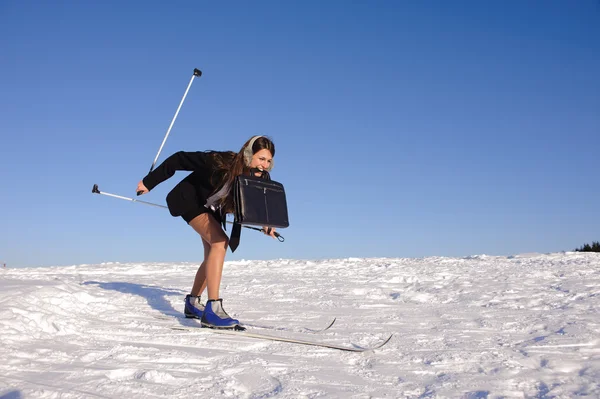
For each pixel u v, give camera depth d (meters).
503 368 2.94
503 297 5.86
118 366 2.87
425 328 4.16
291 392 2.51
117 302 5.05
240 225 3.99
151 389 2.51
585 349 3.38
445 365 3.03
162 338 3.57
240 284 7.24
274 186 3.97
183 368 2.89
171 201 4.12
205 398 2.43
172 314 4.57
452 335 3.86
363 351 3.33
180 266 10.67
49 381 2.59
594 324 4.10
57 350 3.16
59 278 7.84
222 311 3.98
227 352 3.24
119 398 2.39
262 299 5.80
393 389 2.60
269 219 3.83
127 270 9.93
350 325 4.28
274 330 4.02
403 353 3.32
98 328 3.80
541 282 7.08
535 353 3.28
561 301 5.52
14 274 8.81
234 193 3.79
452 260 10.70
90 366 2.86
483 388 2.60
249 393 2.53
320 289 6.71
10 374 2.69
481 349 3.38
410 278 7.85
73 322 3.86
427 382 2.72
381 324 4.32
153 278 8.29
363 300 5.79
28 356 3.02
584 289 6.24
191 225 4.12
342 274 8.70
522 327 4.16
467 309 5.13
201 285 4.36
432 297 6.01
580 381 2.71
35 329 3.57
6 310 3.68
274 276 8.47
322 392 2.52
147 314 4.50
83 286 5.65
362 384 2.67
